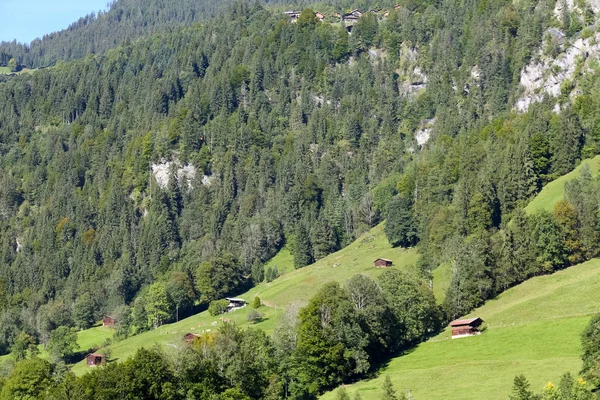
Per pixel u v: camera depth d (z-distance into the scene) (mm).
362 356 157125
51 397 135000
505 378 133875
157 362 137375
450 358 154875
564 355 139875
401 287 174875
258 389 148000
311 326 158500
